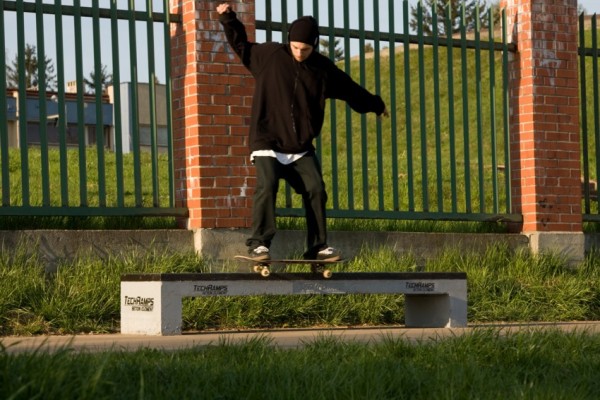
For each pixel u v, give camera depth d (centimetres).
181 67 1725
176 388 796
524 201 2039
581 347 1118
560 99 2062
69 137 5888
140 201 1667
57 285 1466
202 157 1683
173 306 1330
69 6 1598
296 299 1586
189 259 1647
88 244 1577
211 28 1705
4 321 1386
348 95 1361
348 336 1290
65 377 724
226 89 1712
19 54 1562
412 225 2022
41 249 1540
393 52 1897
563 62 2073
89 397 700
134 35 1656
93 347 1113
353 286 1427
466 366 937
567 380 920
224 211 1695
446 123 6412
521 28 2058
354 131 6328
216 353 980
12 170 3105
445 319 1527
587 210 2091
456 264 1855
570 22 2089
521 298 1778
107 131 6003
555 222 2031
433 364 969
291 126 1333
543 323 1661
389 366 917
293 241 1755
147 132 5697
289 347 1111
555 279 1895
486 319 1692
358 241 1812
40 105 1574
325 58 1352
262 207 1334
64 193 1593
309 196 1353
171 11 1756
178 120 1736
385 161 4447
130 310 1372
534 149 2023
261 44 1355
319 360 962
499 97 6556
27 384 687
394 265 1764
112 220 1714
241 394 789
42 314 1411
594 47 2123
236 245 1697
